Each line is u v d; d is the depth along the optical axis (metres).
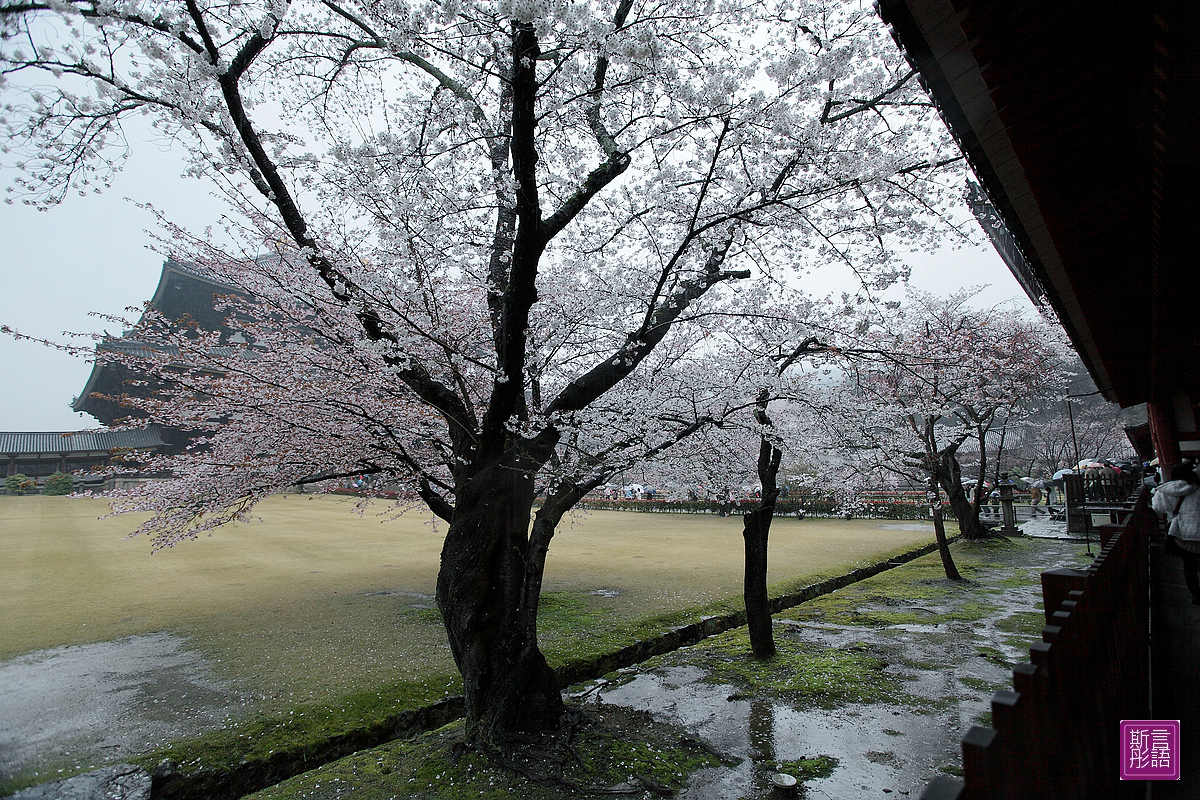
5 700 5.34
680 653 7.01
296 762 4.50
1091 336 6.17
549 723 4.69
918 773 4.10
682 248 4.63
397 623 8.06
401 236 4.85
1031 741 1.53
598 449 6.07
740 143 5.25
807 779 4.04
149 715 5.03
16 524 19.19
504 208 5.93
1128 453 31.73
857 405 9.03
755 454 8.67
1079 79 2.30
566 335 6.32
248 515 8.51
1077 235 3.64
